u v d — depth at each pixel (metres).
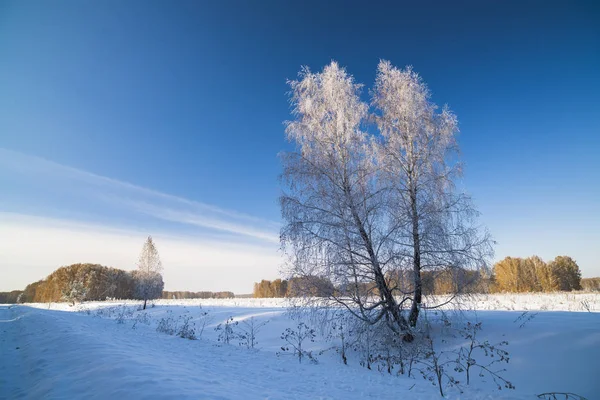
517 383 6.65
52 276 72.81
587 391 5.91
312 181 11.25
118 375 4.68
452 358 8.40
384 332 9.70
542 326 8.95
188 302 38.97
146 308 31.03
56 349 7.50
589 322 8.73
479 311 12.51
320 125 11.95
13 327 13.98
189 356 8.38
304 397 5.29
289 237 10.67
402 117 11.52
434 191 10.58
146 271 32.41
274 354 10.38
